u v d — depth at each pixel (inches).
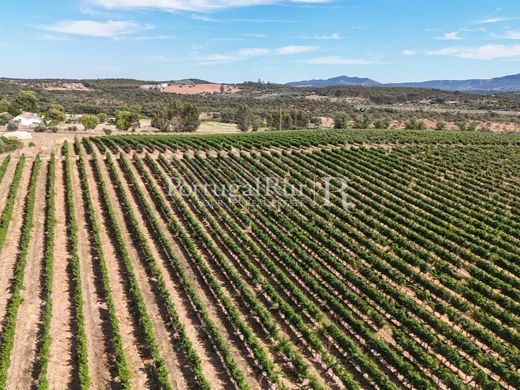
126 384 928.3
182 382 997.8
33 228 1747.0
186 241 1633.9
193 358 1013.8
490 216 1915.6
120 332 1155.3
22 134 3671.3
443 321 1203.9
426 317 1189.7
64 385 964.0
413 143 3287.4
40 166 2529.5
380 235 1740.9
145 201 2032.5
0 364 959.6
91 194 2166.6
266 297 1357.0
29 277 1392.7
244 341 1149.7
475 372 984.3
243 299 1342.3
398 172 2512.3
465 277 1413.6
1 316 1182.9
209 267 1533.0
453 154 2945.4
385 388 945.5
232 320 1189.1
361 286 1339.8
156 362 996.6
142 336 1147.9
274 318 1251.8
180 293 1363.2
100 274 1444.4
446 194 2153.1
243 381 962.1
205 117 7052.2
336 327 1136.8
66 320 1189.1
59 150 2999.5
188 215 1881.2
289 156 2829.7
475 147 3235.7
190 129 5108.3
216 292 1311.5
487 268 1480.1
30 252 1558.8
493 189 2279.8
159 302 1306.6
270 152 3009.4
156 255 1601.9
